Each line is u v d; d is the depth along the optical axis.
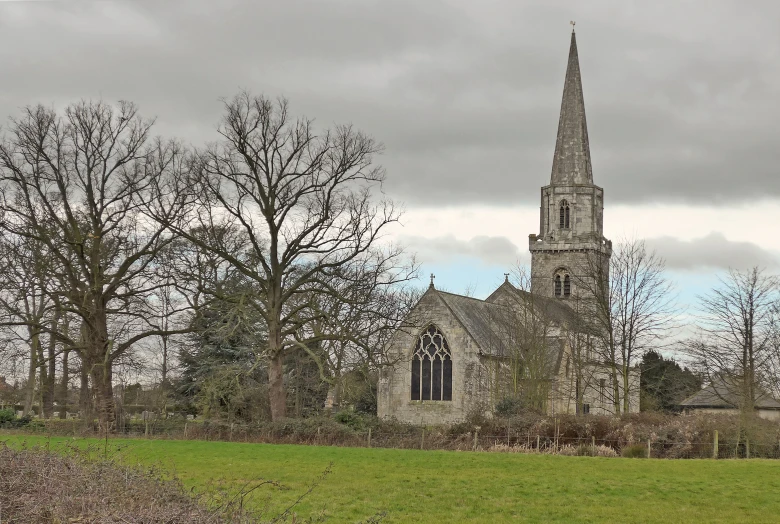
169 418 62.03
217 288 52.38
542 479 32.31
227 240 53.94
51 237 50.34
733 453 45.66
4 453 17.61
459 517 24.38
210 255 51.75
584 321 75.94
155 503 14.80
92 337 52.38
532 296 75.88
